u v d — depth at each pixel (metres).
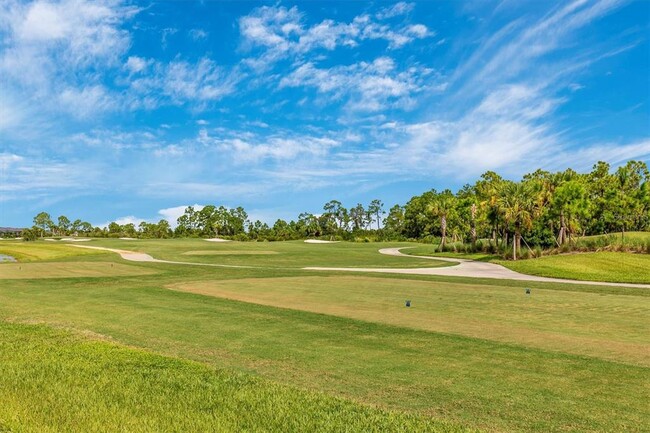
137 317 15.10
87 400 6.86
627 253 47.81
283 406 6.84
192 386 7.62
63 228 153.38
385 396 7.87
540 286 26.16
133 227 140.62
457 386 8.38
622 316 15.52
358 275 32.88
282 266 46.38
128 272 34.84
